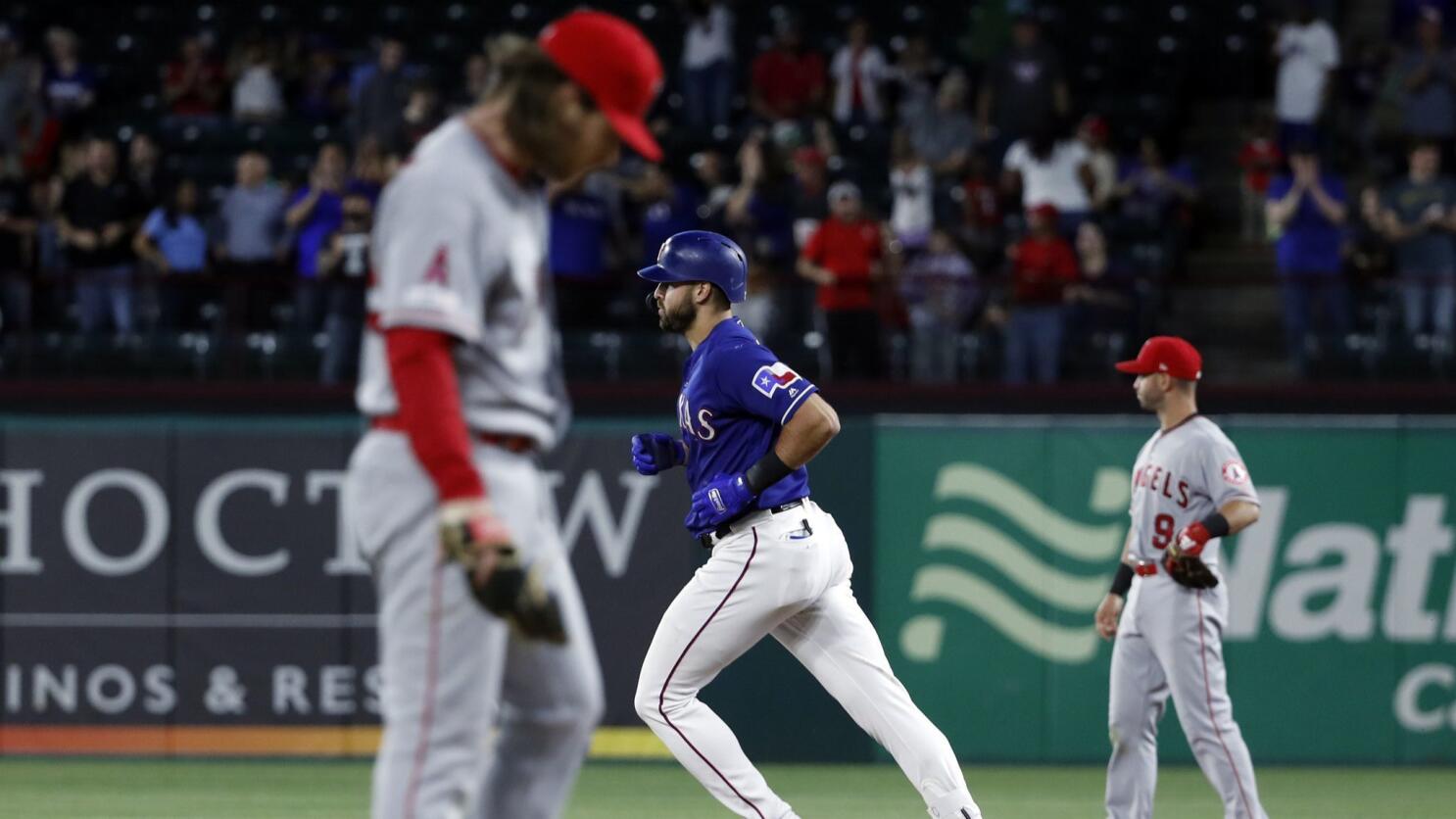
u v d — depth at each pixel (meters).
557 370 13.02
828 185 51.41
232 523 36.75
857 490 36.84
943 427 36.78
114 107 58.09
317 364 43.31
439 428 11.24
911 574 36.72
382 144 49.12
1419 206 45.75
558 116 12.05
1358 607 36.47
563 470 36.88
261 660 36.62
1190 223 52.75
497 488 12.06
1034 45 52.47
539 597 11.38
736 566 20.80
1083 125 51.19
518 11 62.66
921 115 52.75
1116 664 24.11
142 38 61.84
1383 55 56.88
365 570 36.66
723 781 21.14
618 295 44.59
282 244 45.53
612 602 36.72
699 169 51.72
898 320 43.62
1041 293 43.34
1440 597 36.38
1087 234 45.06
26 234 46.12
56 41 56.50
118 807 30.22
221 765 36.12
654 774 35.06
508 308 12.16
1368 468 36.56
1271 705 36.44
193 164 54.16
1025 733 36.47
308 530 36.75
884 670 21.33
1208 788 34.12
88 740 36.56
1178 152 58.47
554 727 12.77
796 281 43.81
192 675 36.62
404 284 11.41
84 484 36.69
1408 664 36.38
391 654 11.99
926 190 49.06
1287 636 36.50
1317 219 44.97
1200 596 23.27
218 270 45.09
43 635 36.56
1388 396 41.84
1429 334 43.16
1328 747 36.34
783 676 36.44
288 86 57.47
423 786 11.81
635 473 36.78
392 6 62.97
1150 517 23.56
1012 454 36.66
